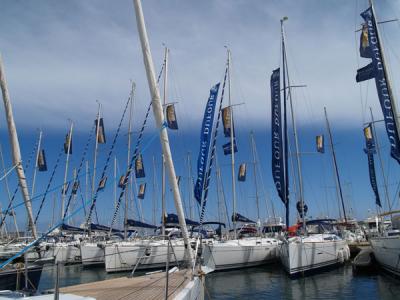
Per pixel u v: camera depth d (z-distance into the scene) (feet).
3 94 24.54
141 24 26.48
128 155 96.73
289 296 53.01
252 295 54.08
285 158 76.28
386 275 65.21
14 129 25.13
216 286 61.41
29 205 26.07
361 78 58.70
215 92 65.87
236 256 77.61
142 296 22.41
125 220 92.22
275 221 112.27
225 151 91.66
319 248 72.69
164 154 26.45
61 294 19.95
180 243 83.82
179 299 21.98
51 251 43.29
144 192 115.34
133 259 78.07
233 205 90.27
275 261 84.12
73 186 97.55
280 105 78.28
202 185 63.21
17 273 31.32
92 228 101.71
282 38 82.99
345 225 112.57
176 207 27.35
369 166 100.22
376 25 56.18
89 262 87.40
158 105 26.25
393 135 52.29
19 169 25.35
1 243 38.34
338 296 52.13
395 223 70.79
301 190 79.00
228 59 93.25
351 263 82.74
